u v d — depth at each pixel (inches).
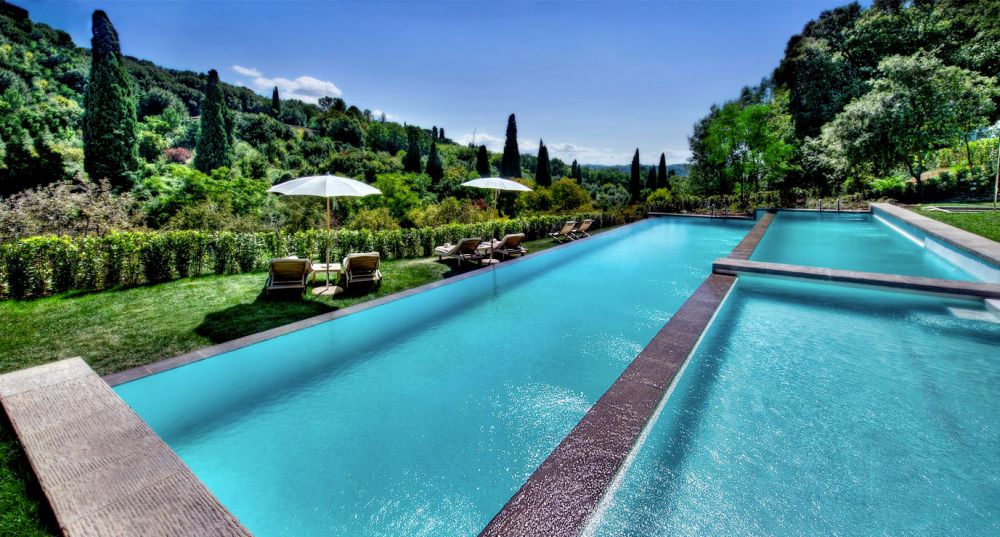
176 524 66.8
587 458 104.7
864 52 1083.3
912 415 135.5
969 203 662.5
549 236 560.7
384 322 227.3
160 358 172.2
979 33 902.4
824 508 97.8
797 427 129.6
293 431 130.8
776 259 387.9
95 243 264.2
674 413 137.2
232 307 237.8
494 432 131.0
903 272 326.3
